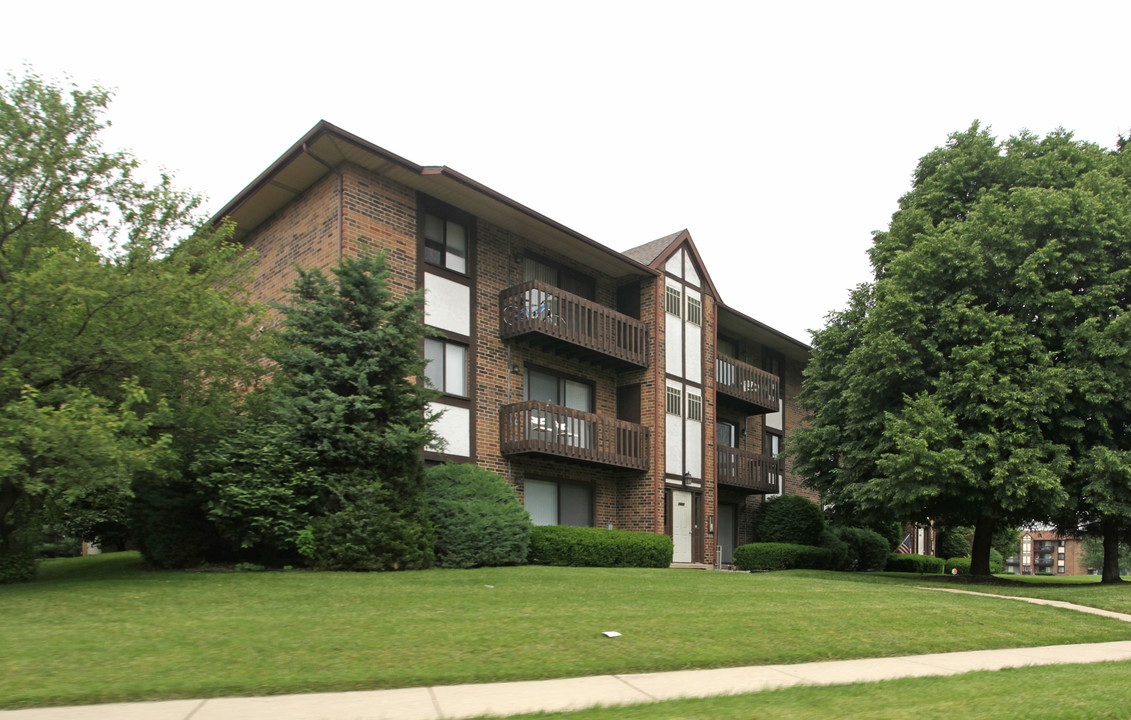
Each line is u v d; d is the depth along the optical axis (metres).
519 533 16.42
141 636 7.84
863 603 12.47
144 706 5.91
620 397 23.19
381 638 8.11
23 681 6.28
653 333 22.91
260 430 14.07
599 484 22.05
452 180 18.08
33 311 11.23
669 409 23.05
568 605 10.70
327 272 17.34
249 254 14.32
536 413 19.36
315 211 18.05
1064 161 20.48
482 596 11.12
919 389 18.98
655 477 22.00
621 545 19.17
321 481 13.96
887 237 21.62
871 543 29.78
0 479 11.00
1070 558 116.19
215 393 13.74
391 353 15.12
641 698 6.51
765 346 31.23
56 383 12.03
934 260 18.59
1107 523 20.44
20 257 11.94
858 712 5.91
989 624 11.55
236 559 15.18
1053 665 8.69
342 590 11.17
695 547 23.41
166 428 13.27
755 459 27.45
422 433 14.79
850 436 20.73
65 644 7.42
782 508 27.30
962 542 39.81
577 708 6.08
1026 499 16.58
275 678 6.65
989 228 18.45
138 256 12.71
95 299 11.51
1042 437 17.47
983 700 6.36
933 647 9.83
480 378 19.34
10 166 11.56
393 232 17.98
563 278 22.30
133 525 15.13
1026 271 17.56
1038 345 17.27
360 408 14.21
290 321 15.00
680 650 8.48
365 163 17.48
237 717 5.65
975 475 16.81
